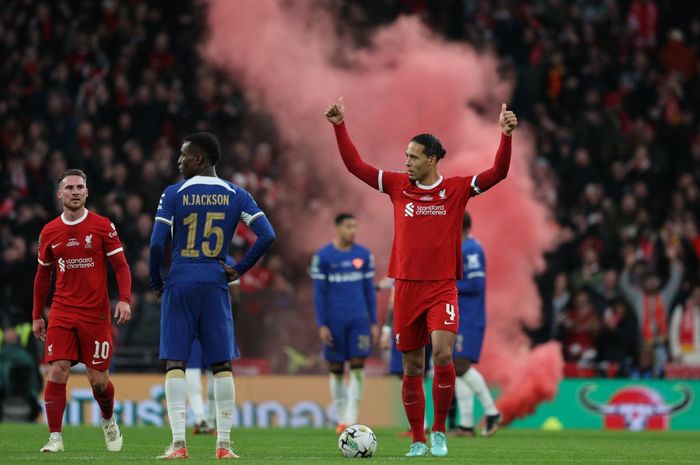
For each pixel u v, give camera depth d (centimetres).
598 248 7275
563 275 6838
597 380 6016
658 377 6412
